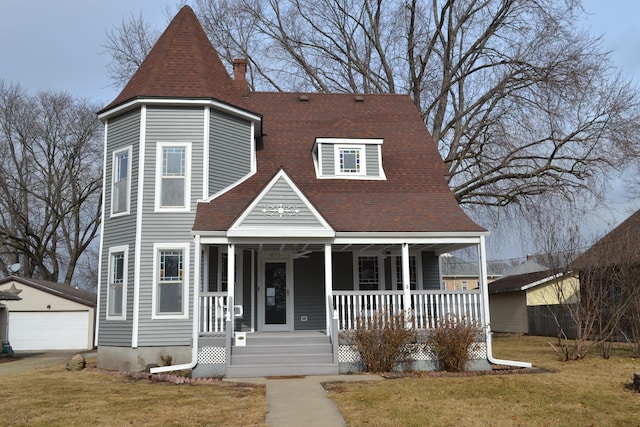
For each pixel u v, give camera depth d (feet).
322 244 52.37
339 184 59.11
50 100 137.90
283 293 59.77
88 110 140.36
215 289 54.80
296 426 27.81
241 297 56.95
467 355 46.19
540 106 80.89
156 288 51.96
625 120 75.56
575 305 61.21
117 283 54.19
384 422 28.32
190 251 52.75
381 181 60.34
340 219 52.13
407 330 46.24
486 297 48.78
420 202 56.90
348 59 108.06
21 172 137.08
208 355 46.09
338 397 34.73
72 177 140.05
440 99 93.91
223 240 48.32
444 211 55.11
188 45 60.34
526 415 29.68
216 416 30.22
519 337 94.79
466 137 91.86
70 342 106.22
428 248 60.90
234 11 106.63
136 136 54.65
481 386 37.76
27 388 41.39
